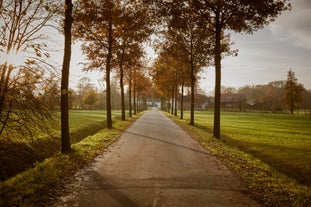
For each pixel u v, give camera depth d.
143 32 22.44
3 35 9.02
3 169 9.97
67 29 11.46
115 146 13.60
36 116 9.50
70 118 36.00
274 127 32.25
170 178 8.02
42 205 5.80
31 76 9.26
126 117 41.38
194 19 16.97
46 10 9.39
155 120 35.38
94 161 10.10
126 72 39.78
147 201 6.13
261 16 15.64
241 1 14.89
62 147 11.54
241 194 6.76
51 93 9.95
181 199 6.30
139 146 13.77
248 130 27.38
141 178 7.96
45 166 8.83
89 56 23.19
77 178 7.84
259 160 11.45
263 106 114.62
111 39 22.03
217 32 17.03
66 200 6.12
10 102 8.96
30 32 9.38
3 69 8.87
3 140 9.65
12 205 5.70
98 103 93.50
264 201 6.34
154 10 17.08
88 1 19.42
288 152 14.53
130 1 20.56
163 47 24.70
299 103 84.56
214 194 6.70
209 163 10.21
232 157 11.50
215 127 18.08
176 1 15.88
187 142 15.65
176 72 36.19
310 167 11.06
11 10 8.98
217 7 15.58
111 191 6.76
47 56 9.50
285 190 7.13
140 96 74.62
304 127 33.12
